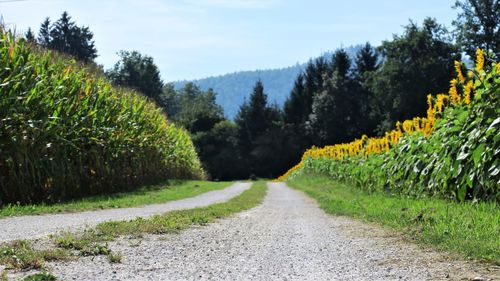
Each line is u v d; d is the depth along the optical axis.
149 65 109.44
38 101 16.22
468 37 61.78
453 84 13.30
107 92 21.86
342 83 92.00
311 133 94.94
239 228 9.54
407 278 4.87
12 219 10.54
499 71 10.77
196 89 189.50
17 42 16.44
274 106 114.50
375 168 18.50
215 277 4.97
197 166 50.88
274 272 5.23
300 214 13.23
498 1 60.47
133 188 24.80
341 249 6.77
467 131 10.83
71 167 18.53
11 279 4.62
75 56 23.30
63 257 5.71
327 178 33.59
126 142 23.56
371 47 94.31
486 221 7.78
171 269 5.35
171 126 37.38
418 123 17.25
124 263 5.59
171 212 12.13
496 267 5.25
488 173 9.89
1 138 15.34
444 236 6.99
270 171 97.94
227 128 104.69
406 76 66.25
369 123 88.69
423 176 13.14
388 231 8.49
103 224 8.69
